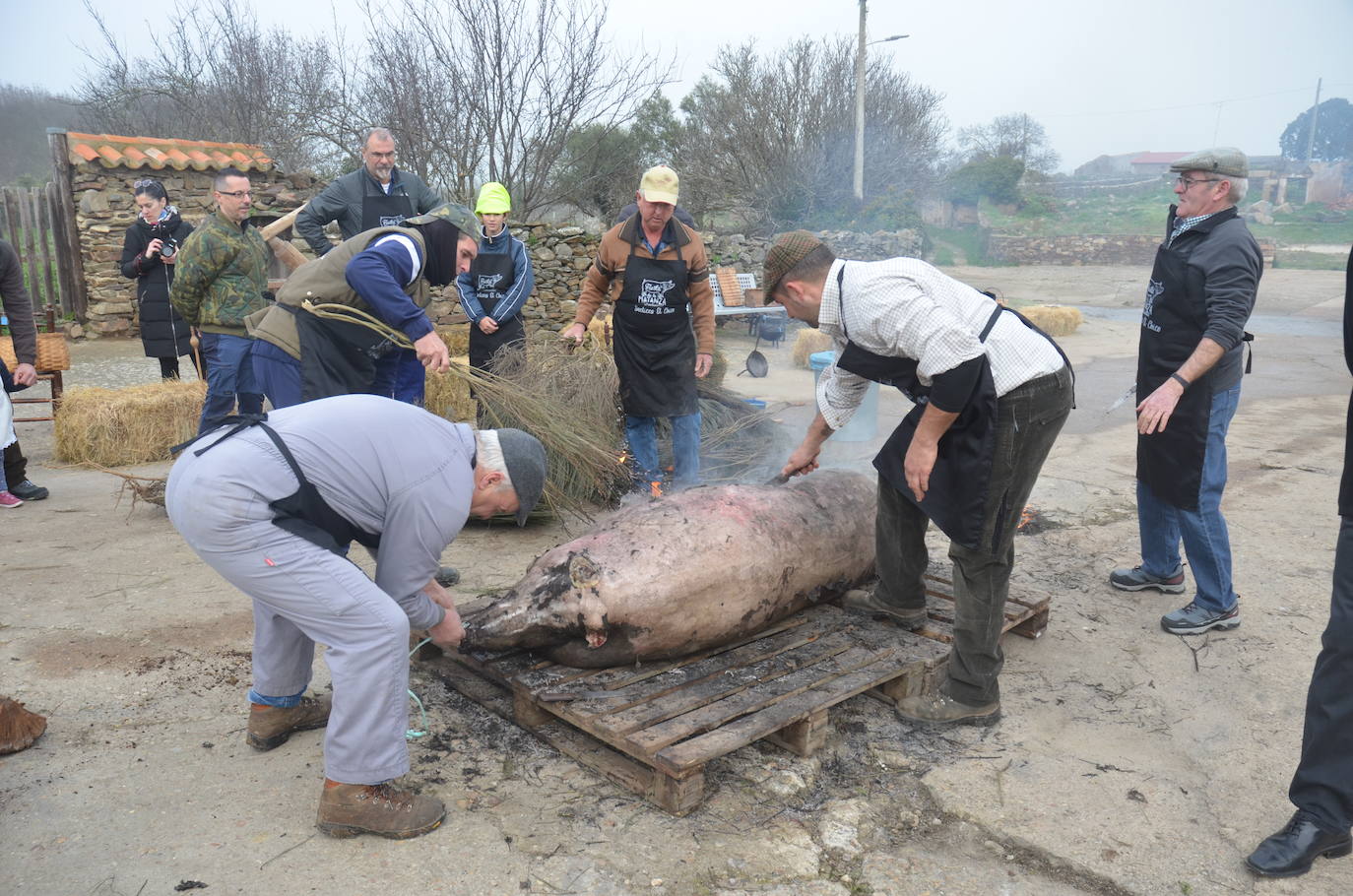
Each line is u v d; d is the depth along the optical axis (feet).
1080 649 12.67
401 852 8.06
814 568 11.53
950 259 124.57
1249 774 9.71
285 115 69.77
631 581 9.93
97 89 76.33
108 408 21.47
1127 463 22.93
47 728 9.86
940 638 11.39
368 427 7.95
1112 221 139.13
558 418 17.01
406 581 8.30
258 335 13.19
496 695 10.70
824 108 83.97
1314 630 13.23
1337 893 7.93
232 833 8.23
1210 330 11.78
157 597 13.42
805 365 38.47
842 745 10.18
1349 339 8.32
